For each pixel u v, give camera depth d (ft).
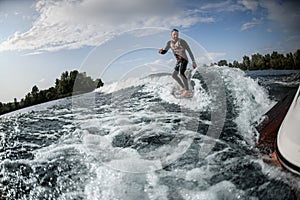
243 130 8.98
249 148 8.31
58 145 9.20
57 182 7.88
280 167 7.44
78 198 7.38
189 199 7.02
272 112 9.48
